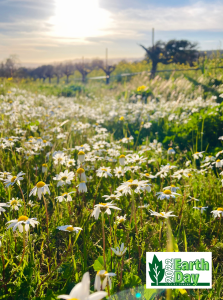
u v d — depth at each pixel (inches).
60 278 88.1
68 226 90.1
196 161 226.1
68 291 85.2
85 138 258.2
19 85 633.0
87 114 335.9
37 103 381.4
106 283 68.1
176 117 301.1
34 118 297.1
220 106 285.1
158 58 893.2
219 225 120.1
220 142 250.1
